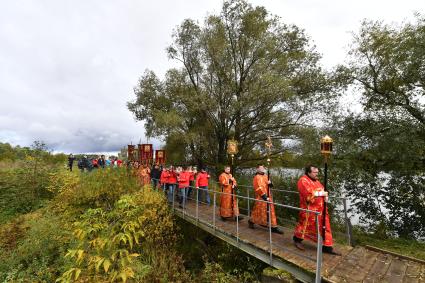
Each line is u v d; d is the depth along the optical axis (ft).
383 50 35.29
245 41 53.62
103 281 13.97
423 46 30.07
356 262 18.16
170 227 32.68
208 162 61.82
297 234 19.84
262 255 20.53
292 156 51.55
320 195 18.28
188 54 61.77
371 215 33.19
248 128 55.11
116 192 36.40
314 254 18.93
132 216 14.60
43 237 29.25
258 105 49.60
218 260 29.09
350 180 32.89
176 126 54.44
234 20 55.06
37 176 52.80
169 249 30.40
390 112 33.99
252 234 23.90
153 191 36.70
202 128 57.67
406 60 32.58
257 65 52.24
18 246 29.09
